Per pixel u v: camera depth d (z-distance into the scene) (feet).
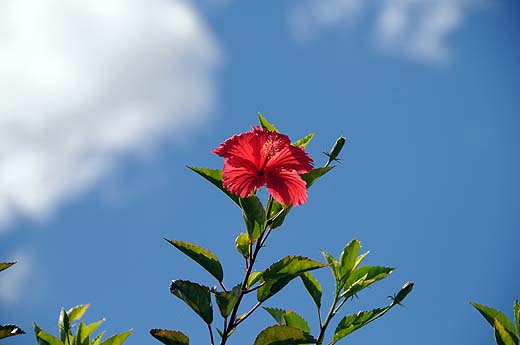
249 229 5.92
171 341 5.95
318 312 6.33
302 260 5.92
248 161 5.95
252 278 6.03
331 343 6.23
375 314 6.23
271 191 5.92
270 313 6.39
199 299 5.93
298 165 5.95
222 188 6.02
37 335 5.84
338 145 6.11
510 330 6.01
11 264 5.76
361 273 6.36
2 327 5.66
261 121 6.14
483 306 6.05
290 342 5.92
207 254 5.99
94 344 6.10
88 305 6.44
